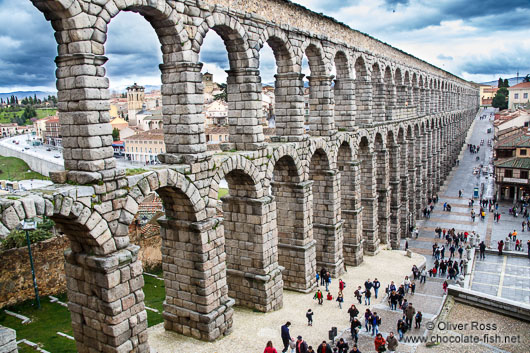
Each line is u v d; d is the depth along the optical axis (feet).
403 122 199.82
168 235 90.22
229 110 101.55
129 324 71.20
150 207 194.49
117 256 68.49
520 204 267.18
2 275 119.24
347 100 143.84
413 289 137.69
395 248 195.21
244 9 94.53
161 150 295.89
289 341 91.81
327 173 132.16
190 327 91.71
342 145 143.95
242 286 109.09
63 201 61.57
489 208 256.73
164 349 87.20
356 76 157.38
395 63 185.88
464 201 279.90
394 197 192.95
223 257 91.71
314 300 118.52
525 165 262.67
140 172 74.13
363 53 151.12
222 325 92.73
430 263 179.63
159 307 123.13
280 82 115.44
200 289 88.22
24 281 123.54
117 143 359.25
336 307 116.57
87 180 65.31
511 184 267.80
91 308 71.20
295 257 121.39
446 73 324.80
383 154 174.91
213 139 309.01
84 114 64.69
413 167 219.41
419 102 231.50
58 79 66.33
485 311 108.27
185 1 79.92
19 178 310.45
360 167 160.66
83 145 65.87
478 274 160.76
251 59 97.81
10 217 55.77
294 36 112.16
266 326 100.12
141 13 76.13
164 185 76.84
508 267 167.02
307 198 119.34
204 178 85.61
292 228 120.67
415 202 235.20
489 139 489.26
